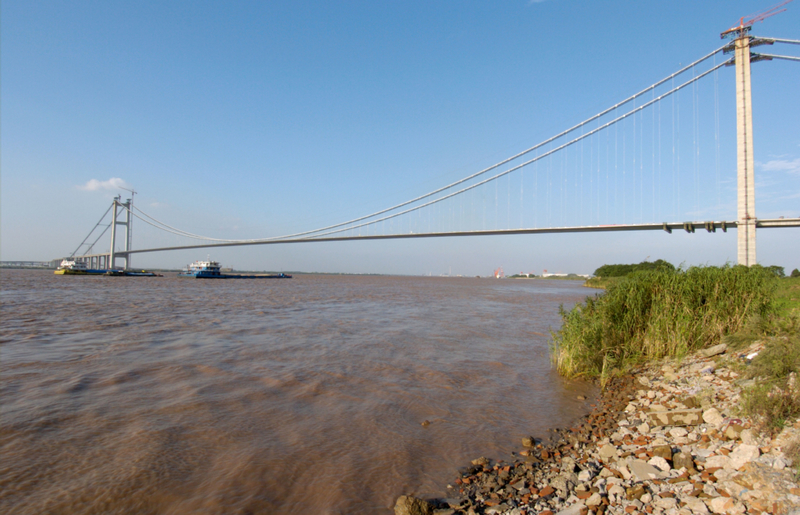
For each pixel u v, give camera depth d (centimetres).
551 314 2527
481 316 2302
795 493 345
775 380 516
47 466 490
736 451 443
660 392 755
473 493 451
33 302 2642
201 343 1291
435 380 916
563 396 816
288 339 1402
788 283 1405
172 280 8156
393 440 590
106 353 1123
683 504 372
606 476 460
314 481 472
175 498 432
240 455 530
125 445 551
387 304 3031
